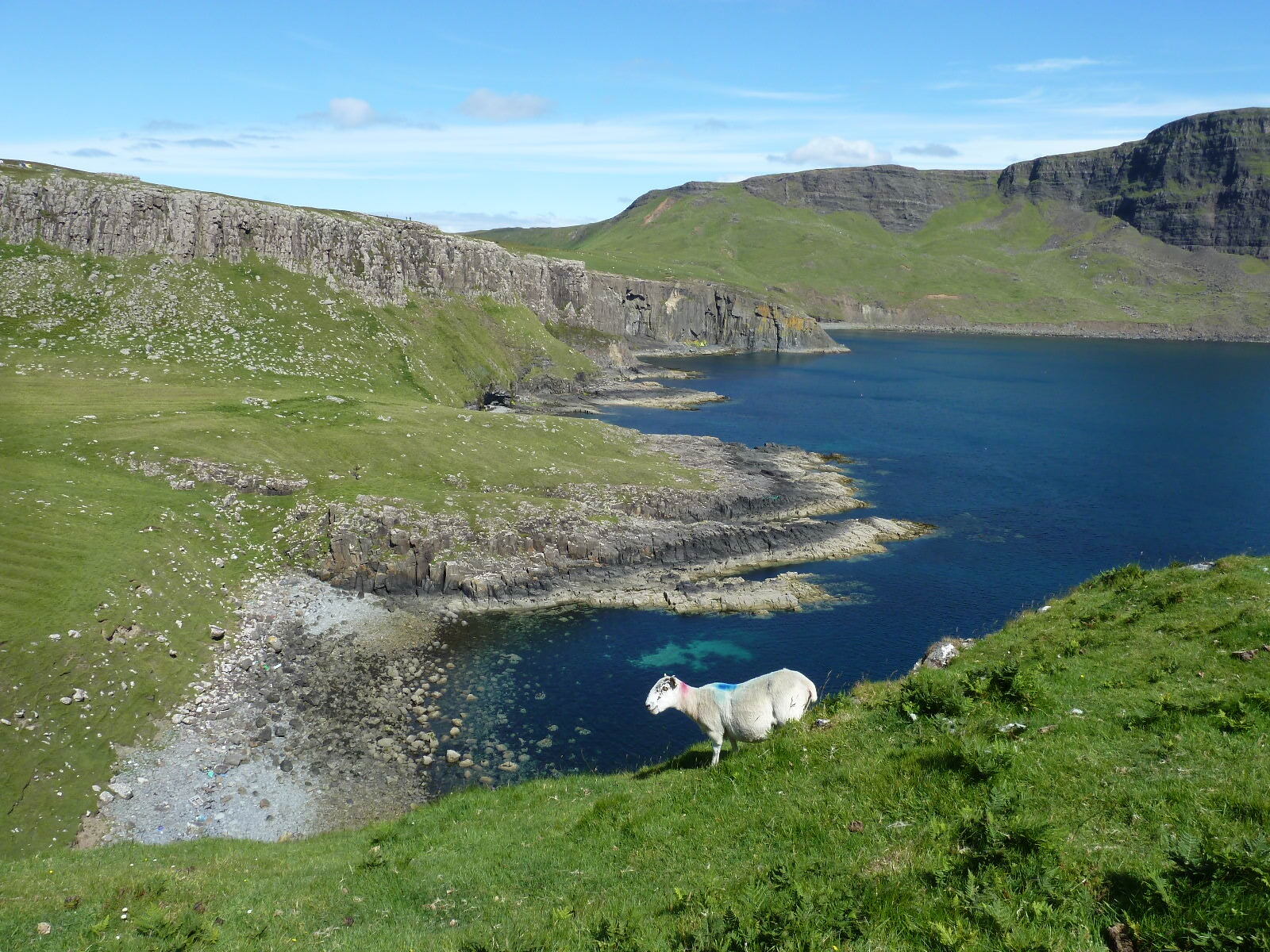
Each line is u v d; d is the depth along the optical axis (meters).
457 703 53.47
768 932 10.59
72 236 135.50
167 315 130.50
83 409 87.38
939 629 65.56
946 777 14.25
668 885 13.56
